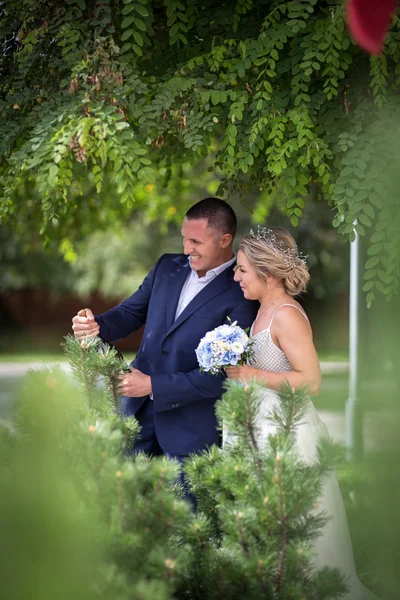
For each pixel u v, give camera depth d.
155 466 1.80
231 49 3.42
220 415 2.00
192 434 3.19
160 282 3.45
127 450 2.19
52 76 3.43
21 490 0.80
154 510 1.67
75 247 6.71
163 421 3.24
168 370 3.26
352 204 2.85
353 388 5.10
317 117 3.29
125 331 3.49
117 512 1.58
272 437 1.90
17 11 3.51
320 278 15.46
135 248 16.64
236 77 3.28
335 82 3.05
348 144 2.97
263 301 3.02
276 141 3.08
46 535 0.77
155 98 3.19
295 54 3.27
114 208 6.30
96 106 2.95
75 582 0.78
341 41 3.03
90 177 5.44
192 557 1.79
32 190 5.50
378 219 2.91
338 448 1.88
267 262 2.91
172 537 1.83
